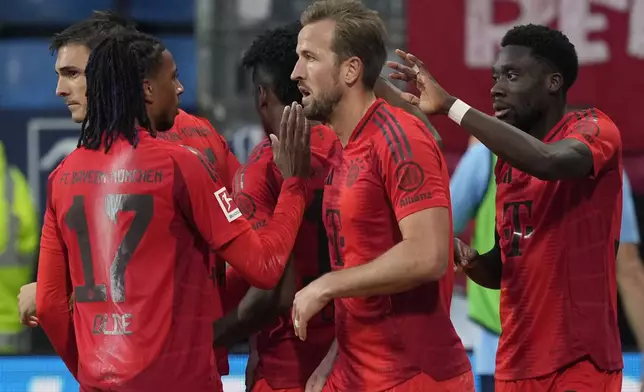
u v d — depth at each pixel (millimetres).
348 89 11109
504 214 12852
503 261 12914
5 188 21375
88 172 11008
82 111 12320
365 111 11172
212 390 11156
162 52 11297
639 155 20781
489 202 16609
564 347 12367
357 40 11016
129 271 10789
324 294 10578
